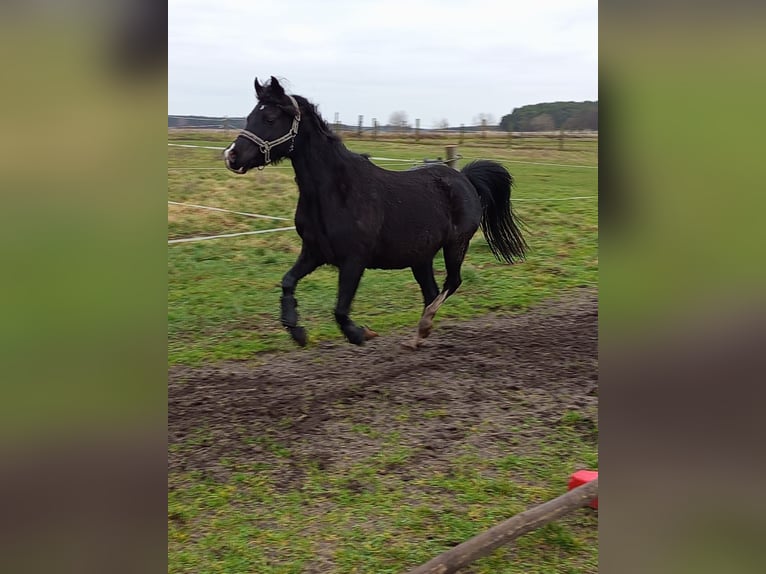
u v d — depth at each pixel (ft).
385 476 10.36
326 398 13.21
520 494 9.88
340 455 11.00
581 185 40.04
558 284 21.47
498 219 17.66
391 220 14.55
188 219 28.09
